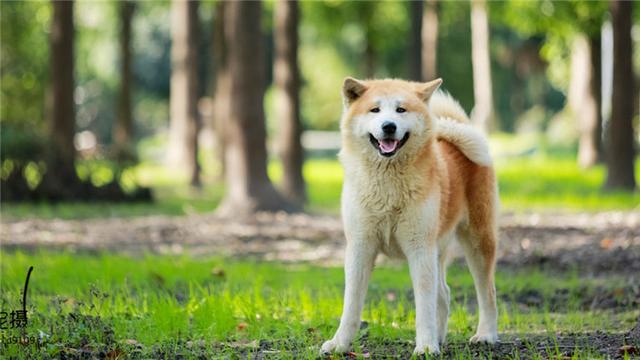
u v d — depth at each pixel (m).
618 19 22.55
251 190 18.11
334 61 52.91
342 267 11.50
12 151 20.17
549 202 20.86
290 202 18.41
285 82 20.66
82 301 7.74
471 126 7.16
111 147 21.61
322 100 54.94
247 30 18.12
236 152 18.19
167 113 58.75
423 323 6.32
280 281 10.09
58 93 21.38
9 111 27.78
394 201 6.28
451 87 51.31
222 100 30.36
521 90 60.84
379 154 6.22
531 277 10.61
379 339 7.01
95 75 49.75
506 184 25.95
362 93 6.57
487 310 7.15
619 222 16.05
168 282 9.60
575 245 13.17
